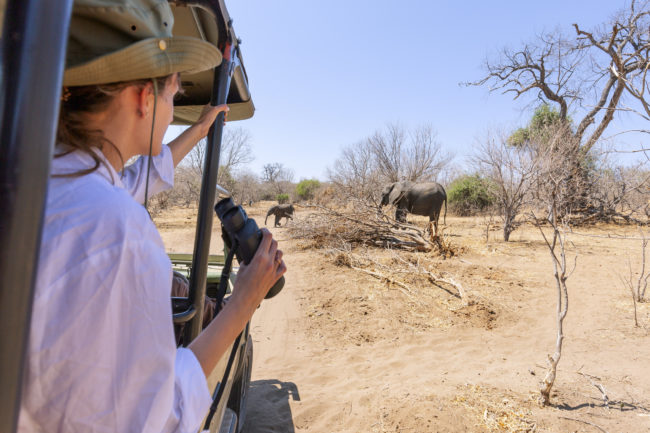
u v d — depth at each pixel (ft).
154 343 2.35
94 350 2.13
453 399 12.26
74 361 2.09
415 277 26.55
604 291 25.17
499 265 31.32
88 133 2.55
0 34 1.69
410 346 17.65
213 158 4.68
